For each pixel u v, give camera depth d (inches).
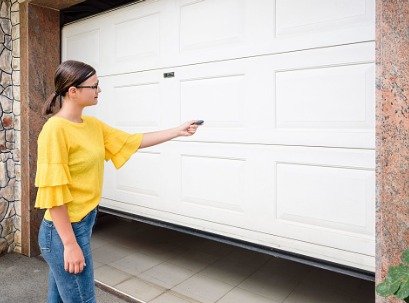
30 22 124.6
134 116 119.2
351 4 73.4
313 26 78.7
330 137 77.1
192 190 103.1
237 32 91.7
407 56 55.0
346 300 96.8
